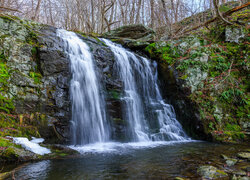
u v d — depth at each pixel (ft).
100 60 24.95
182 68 27.17
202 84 25.93
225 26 30.37
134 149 17.70
